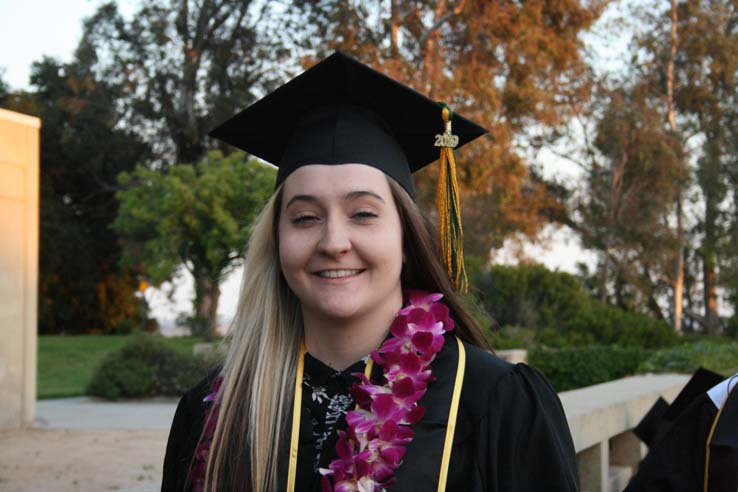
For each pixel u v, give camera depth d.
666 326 18.94
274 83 30.36
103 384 12.38
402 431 1.67
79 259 32.19
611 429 4.80
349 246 1.78
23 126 8.84
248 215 17.92
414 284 2.04
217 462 1.85
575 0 21.77
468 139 2.20
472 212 26.61
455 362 1.83
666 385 6.19
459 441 1.73
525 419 1.75
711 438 2.34
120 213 21.84
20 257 8.83
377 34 22.08
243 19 29.91
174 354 12.76
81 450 7.14
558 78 23.33
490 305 17.75
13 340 8.73
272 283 2.03
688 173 31.88
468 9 21.09
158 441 7.70
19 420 8.74
